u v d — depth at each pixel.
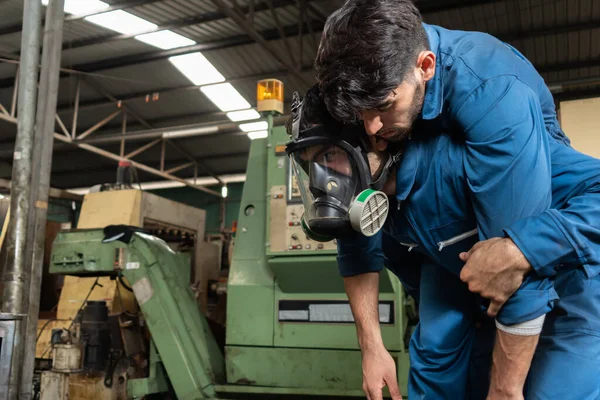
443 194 1.18
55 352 3.54
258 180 3.43
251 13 6.98
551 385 1.23
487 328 1.49
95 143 10.52
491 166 1.04
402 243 1.42
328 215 1.16
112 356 3.63
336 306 3.08
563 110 4.25
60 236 3.71
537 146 1.04
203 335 3.47
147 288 3.42
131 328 3.82
